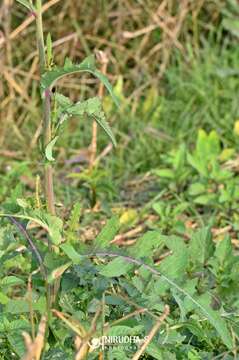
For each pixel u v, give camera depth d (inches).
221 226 207.6
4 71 255.8
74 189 227.6
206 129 255.1
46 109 122.9
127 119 255.8
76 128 259.4
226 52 275.0
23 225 130.6
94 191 214.5
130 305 132.0
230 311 142.0
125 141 249.8
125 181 236.1
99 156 233.3
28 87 267.0
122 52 273.9
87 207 217.3
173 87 267.9
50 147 120.5
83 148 249.4
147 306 130.2
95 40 274.2
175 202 218.4
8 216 128.8
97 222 207.6
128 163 243.8
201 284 148.0
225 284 148.1
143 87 265.3
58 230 125.0
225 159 227.5
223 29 287.4
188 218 212.1
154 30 279.9
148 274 131.0
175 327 130.6
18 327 127.1
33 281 131.6
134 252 128.0
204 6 285.9
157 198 219.0
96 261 136.9
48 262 124.0
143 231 205.5
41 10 123.3
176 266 129.7
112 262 126.7
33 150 247.0
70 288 129.3
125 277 138.4
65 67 120.3
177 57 273.7
